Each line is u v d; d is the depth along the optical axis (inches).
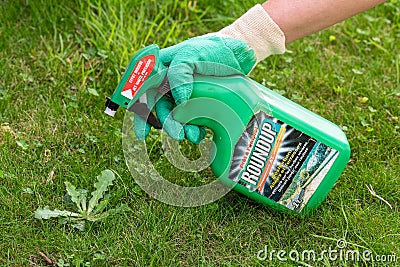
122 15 71.1
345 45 73.0
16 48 68.5
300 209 56.5
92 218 55.8
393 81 69.2
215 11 74.4
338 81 68.8
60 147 61.1
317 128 54.6
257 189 55.8
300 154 54.9
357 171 60.6
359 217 57.3
